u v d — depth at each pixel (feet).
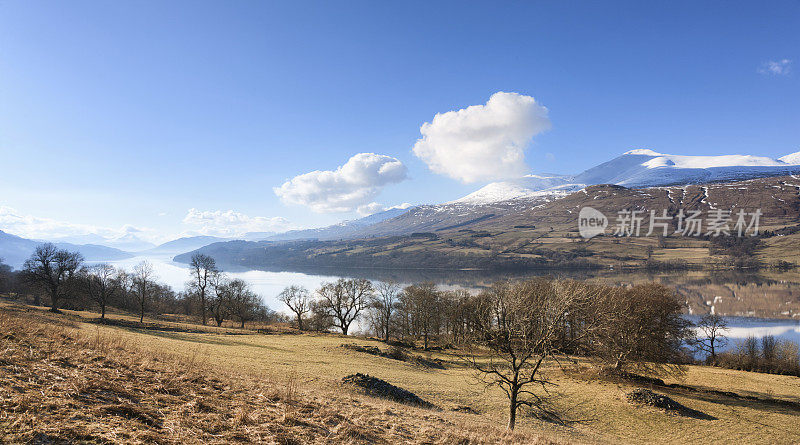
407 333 322.96
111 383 41.32
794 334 340.39
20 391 32.99
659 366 184.44
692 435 116.67
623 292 200.23
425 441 48.60
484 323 104.99
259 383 62.90
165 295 412.57
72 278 265.34
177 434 32.22
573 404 135.64
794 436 120.47
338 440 41.11
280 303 557.74
